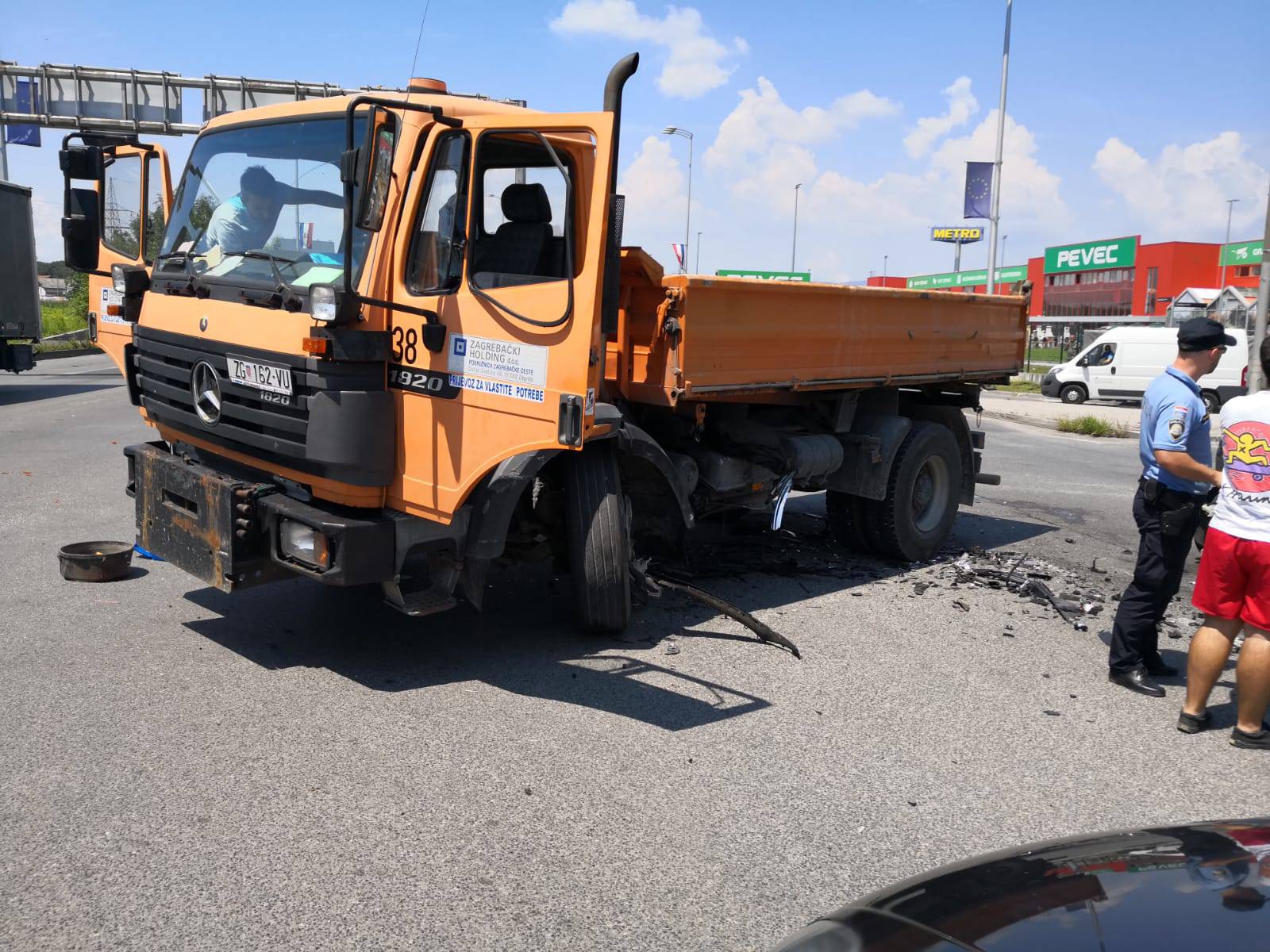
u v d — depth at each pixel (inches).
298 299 182.9
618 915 122.4
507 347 176.4
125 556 259.9
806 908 125.6
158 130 937.5
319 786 152.5
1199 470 193.5
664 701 193.8
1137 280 2474.2
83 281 1537.9
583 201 181.2
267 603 245.8
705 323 228.5
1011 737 183.6
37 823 138.3
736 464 266.2
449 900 124.0
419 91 204.7
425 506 187.0
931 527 326.6
